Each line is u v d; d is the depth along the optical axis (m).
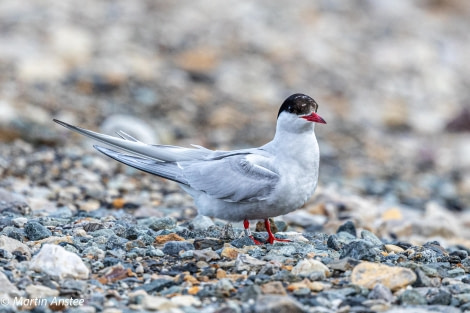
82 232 8.84
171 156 9.08
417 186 17.30
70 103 18.77
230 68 23.56
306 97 8.57
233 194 8.61
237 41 25.56
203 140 18.20
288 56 25.30
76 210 11.34
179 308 6.71
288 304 6.49
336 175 17.36
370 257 8.05
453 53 28.95
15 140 14.83
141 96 20.25
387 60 26.91
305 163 8.56
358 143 20.19
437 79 26.20
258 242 8.72
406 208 14.87
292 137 8.59
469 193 17.31
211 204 8.86
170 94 20.84
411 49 28.16
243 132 19.22
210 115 20.05
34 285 7.01
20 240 8.45
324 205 12.72
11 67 20.67
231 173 8.69
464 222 14.14
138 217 11.01
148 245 8.55
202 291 7.07
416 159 19.70
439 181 17.84
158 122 18.86
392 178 17.72
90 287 7.12
